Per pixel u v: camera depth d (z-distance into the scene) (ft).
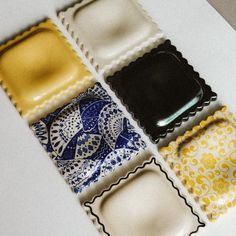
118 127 1.64
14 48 1.71
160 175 1.58
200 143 1.61
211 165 1.59
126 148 1.61
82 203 1.57
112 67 1.73
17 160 1.61
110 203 1.55
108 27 1.76
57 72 1.68
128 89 1.68
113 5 1.77
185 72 1.69
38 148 1.63
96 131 1.63
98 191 1.59
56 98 1.68
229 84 1.71
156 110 1.65
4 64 1.69
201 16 1.80
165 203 1.55
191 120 1.67
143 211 1.55
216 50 1.76
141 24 1.75
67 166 1.59
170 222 1.53
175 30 1.78
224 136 1.62
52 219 1.56
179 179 1.59
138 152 1.62
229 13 2.02
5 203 1.57
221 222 1.55
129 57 1.74
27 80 1.67
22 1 1.81
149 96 1.67
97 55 1.73
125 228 1.53
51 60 1.70
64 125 1.63
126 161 1.62
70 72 1.69
